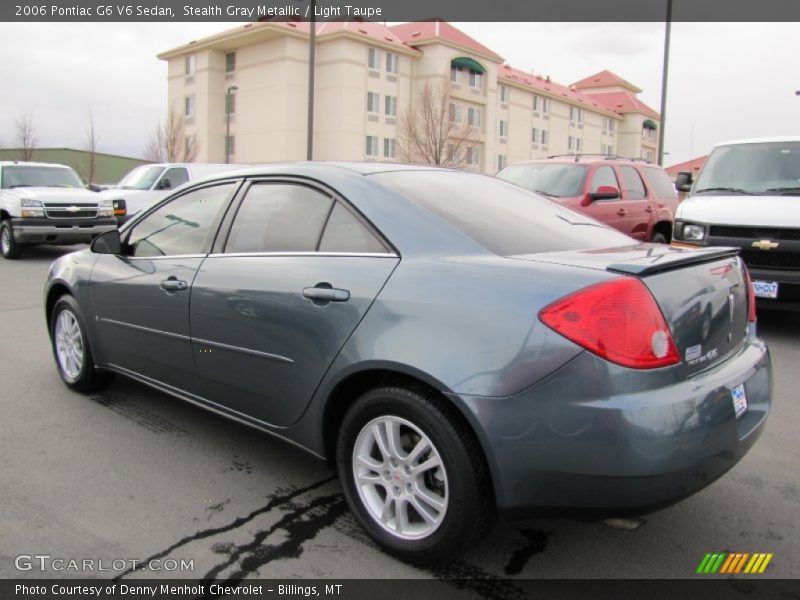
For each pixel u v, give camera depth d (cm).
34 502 328
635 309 239
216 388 362
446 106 4962
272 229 346
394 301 278
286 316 313
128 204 1619
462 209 320
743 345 309
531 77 6788
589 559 289
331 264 308
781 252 684
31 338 659
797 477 373
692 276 272
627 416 229
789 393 530
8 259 1358
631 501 234
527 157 6394
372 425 288
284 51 4734
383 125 5044
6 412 450
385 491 292
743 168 816
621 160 1071
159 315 391
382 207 309
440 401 262
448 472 260
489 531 270
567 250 304
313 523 314
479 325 254
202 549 290
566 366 236
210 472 365
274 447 400
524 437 242
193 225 393
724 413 254
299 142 4872
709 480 252
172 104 5578
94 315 452
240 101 5134
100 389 493
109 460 378
